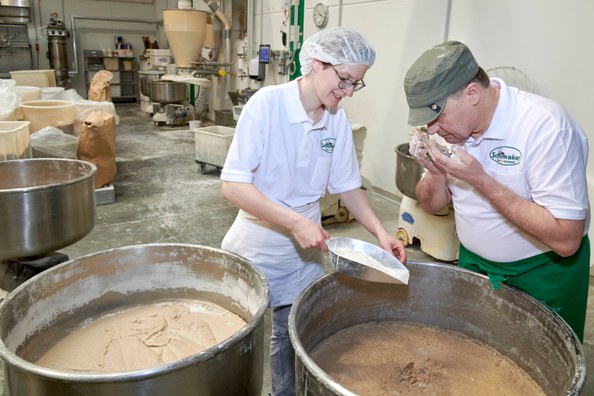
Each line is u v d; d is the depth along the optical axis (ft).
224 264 4.20
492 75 9.59
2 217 5.57
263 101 4.12
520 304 3.72
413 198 8.95
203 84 19.94
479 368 3.81
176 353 3.85
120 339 3.99
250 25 19.25
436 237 9.30
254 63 17.15
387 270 3.73
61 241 6.05
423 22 11.07
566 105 8.41
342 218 11.36
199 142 15.21
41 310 3.80
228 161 4.12
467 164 3.45
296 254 4.77
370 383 3.56
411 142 4.14
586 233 4.02
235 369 3.00
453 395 3.50
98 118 11.84
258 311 3.18
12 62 28.09
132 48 31.45
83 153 11.82
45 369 2.56
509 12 9.12
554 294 4.03
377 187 13.60
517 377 3.69
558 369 3.33
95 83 17.66
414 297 4.32
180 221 11.39
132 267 4.31
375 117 13.12
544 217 3.40
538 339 3.59
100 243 10.00
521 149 3.57
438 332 4.28
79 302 4.11
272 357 5.08
